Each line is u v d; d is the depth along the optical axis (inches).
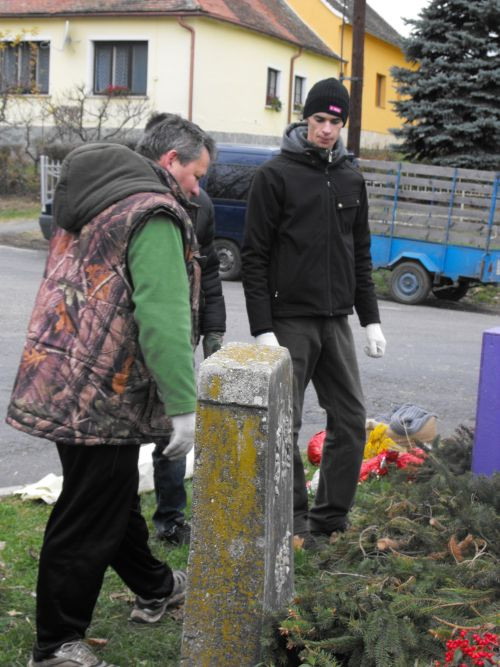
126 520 114.5
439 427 264.2
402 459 196.7
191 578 98.9
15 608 137.0
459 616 109.6
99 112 940.0
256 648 98.3
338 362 159.5
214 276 164.9
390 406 286.4
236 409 94.7
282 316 155.3
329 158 155.8
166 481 159.9
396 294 524.4
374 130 1455.5
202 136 129.0
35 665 115.3
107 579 147.6
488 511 140.6
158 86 967.0
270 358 99.7
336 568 135.3
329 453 161.3
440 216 498.0
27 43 1026.7
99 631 130.3
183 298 106.9
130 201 108.3
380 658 99.3
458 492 148.4
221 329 165.3
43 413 107.0
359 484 193.5
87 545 112.3
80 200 110.3
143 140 129.3
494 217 482.9
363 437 161.3
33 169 926.4
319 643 100.0
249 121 1066.1
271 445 95.9
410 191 506.9
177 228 109.3
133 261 106.3
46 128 1018.7
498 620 103.7
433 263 503.8
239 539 96.7
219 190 544.7
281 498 101.6
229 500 96.3
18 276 528.7
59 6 1002.1
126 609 137.9
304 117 155.7
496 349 168.4
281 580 103.8
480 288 575.8
